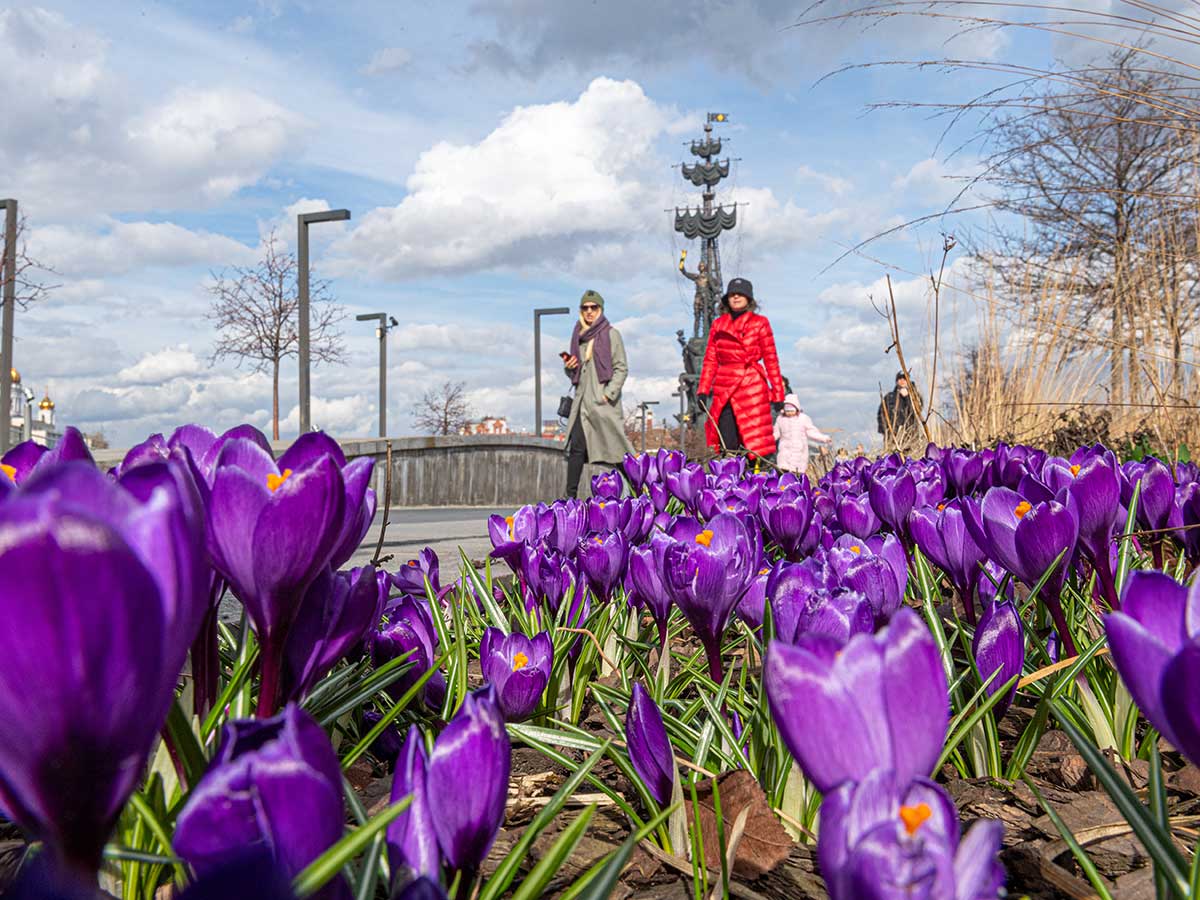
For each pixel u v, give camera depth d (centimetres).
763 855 133
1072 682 185
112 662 48
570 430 1052
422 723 176
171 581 51
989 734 161
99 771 49
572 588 224
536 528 259
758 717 150
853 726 66
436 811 79
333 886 62
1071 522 151
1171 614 72
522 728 164
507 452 2102
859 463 452
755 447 898
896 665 67
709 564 151
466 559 273
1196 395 600
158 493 52
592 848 143
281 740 60
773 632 147
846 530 283
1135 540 270
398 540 705
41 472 50
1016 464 307
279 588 91
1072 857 134
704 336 4369
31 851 73
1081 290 673
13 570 45
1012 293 677
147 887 102
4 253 1767
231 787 58
